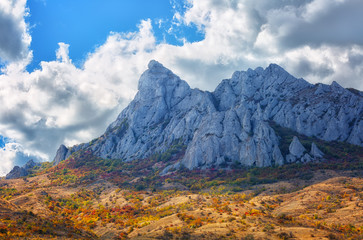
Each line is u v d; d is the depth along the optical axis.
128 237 106.44
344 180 131.00
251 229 89.75
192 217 111.38
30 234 89.25
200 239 87.19
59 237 94.38
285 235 81.06
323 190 122.31
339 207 102.50
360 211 93.69
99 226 127.94
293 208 110.69
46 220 108.50
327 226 88.44
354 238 76.00
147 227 112.31
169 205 145.12
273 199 126.81
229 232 89.38
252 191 153.38
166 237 92.81
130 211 145.38
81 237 102.44
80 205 160.88
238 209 117.69
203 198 147.38
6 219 97.62
